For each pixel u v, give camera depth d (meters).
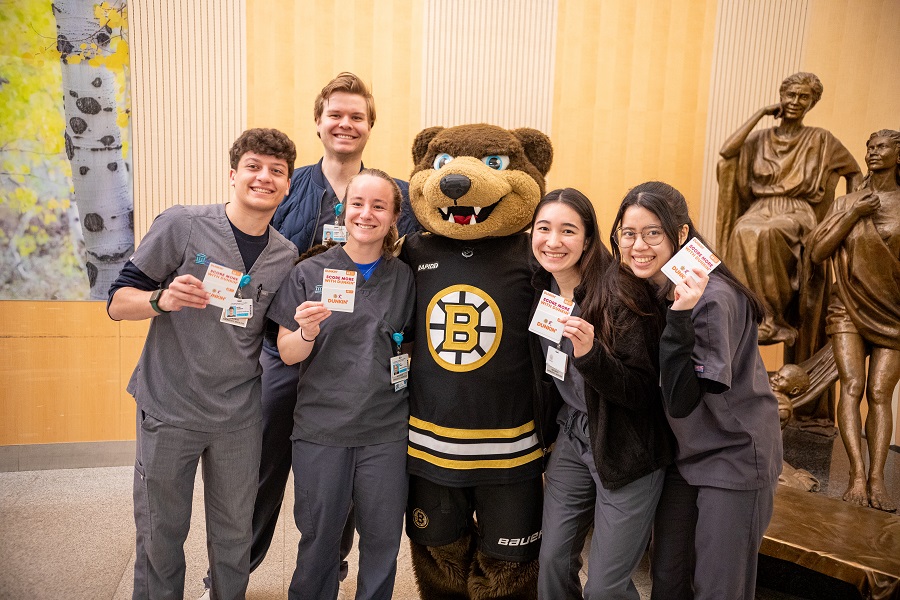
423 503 2.06
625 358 1.78
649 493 1.83
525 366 2.03
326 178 2.53
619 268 1.84
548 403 2.03
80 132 3.59
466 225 2.04
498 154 2.12
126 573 2.58
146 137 3.68
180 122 3.70
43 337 3.70
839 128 4.25
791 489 2.86
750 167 3.58
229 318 1.86
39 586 2.47
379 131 3.88
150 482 1.88
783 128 3.51
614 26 3.98
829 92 4.20
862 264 3.01
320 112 2.49
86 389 3.79
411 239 2.25
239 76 3.72
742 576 1.75
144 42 3.60
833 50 4.16
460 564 2.16
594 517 2.04
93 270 3.72
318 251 2.19
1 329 3.64
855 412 3.02
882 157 2.96
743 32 4.08
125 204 3.71
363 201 1.95
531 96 3.98
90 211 3.67
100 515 3.13
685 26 4.04
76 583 2.50
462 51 3.88
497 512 2.02
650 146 4.12
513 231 2.12
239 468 1.98
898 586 2.14
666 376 1.61
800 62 4.16
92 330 3.76
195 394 1.88
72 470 3.73
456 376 1.98
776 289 3.39
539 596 2.00
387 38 3.80
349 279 1.89
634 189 1.81
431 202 2.03
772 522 2.52
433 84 3.88
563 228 1.85
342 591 2.53
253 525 2.30
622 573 1.84
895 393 4.33
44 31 3.47
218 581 2.04
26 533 2.92
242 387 1.98
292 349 1.93
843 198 3.12
